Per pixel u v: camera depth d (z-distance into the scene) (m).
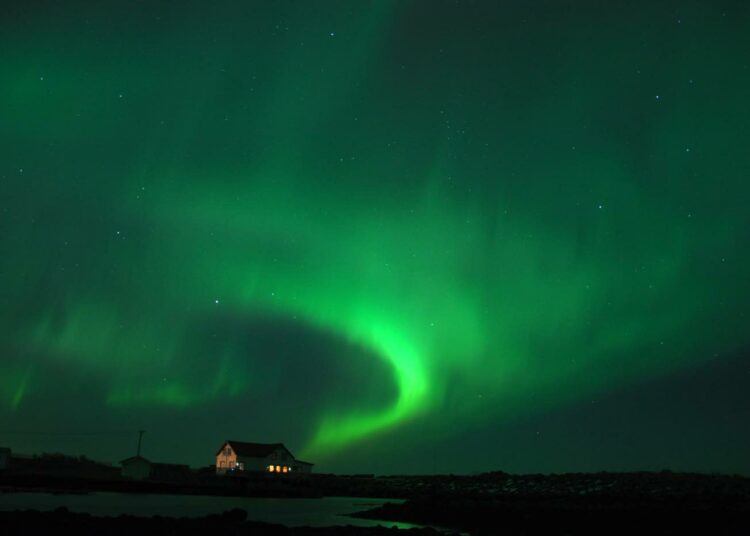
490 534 34.22
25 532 21.95
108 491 57.84
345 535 27.23
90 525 24.16
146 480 70.94
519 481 77.38
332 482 97.12
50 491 52.06
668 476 68.69
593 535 34.25
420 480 95.69
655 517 39.44
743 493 49.69
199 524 26.31
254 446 87.50
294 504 55.72
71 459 88.25
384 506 50.75
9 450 69.81
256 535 24.80
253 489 71.81
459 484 83.06
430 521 42.19
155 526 24.92
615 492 55.91
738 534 33.16
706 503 43.88
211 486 70.81
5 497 42.19
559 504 47.44
